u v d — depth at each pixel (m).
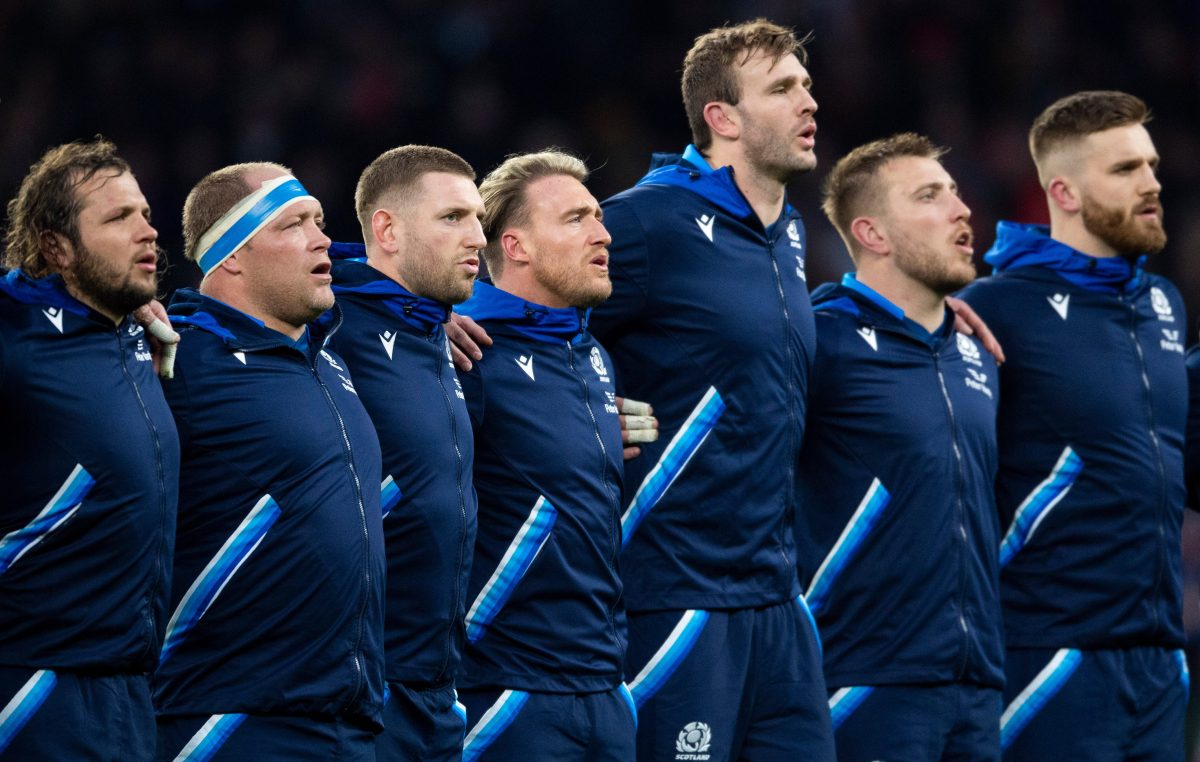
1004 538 22.94
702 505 19.41
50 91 47.75
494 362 18.38
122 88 47.88
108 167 15.09
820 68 53.62
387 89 49.75
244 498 15.90
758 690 19.75
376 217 17.80
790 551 20.11
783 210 20.75
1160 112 56.31
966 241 21.56
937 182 21.56
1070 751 22.59
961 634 20.94
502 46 52.31
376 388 17.30
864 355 21.17
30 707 14.51
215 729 15.80
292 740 15.87
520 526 18.12
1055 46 55.81
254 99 48.41
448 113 50.19
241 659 15.91
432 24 52.03
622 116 52.69
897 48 54.72
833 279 48.72
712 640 19.31
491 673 18.05
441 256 17.53
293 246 16.33
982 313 23.16
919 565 20.88
